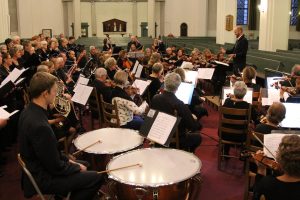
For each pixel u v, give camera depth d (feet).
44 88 10.21
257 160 10.12
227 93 18.81
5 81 18.61
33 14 69.82
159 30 79.46
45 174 10.31
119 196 10.17
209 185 15.78
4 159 18.39
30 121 10.08
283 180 7.93
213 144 20.97
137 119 17.89
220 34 57.16
